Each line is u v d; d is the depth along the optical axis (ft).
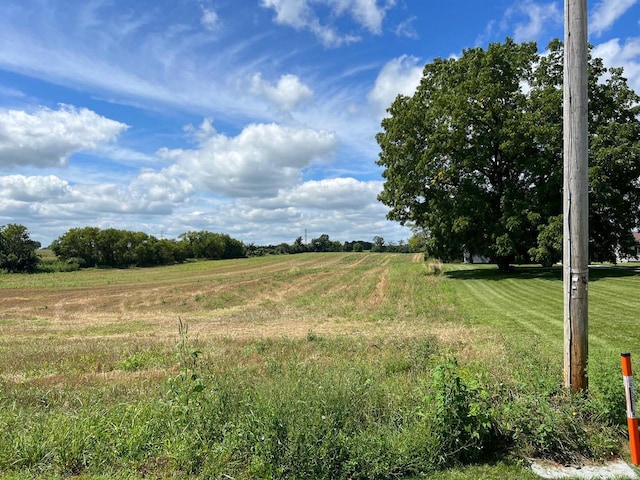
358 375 20.08
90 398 21.83
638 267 103.60
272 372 25.16
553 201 87.56
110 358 33.42
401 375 24.02
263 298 89.45
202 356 32.40
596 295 57.31
